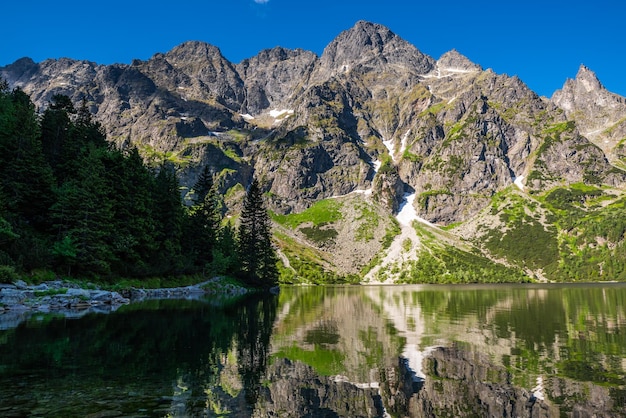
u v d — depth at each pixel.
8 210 67.31
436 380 22.64
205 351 28.75
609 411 17.78
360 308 70.75
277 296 110.44
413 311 64.50
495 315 57.34
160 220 96.75
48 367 23.12
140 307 57.97
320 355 28.62
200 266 112.69
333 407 18.25
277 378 22.55
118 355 26.52
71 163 85.38
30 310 50.03
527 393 20.36
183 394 19.00
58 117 100.19
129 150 95.56
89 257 69.06
